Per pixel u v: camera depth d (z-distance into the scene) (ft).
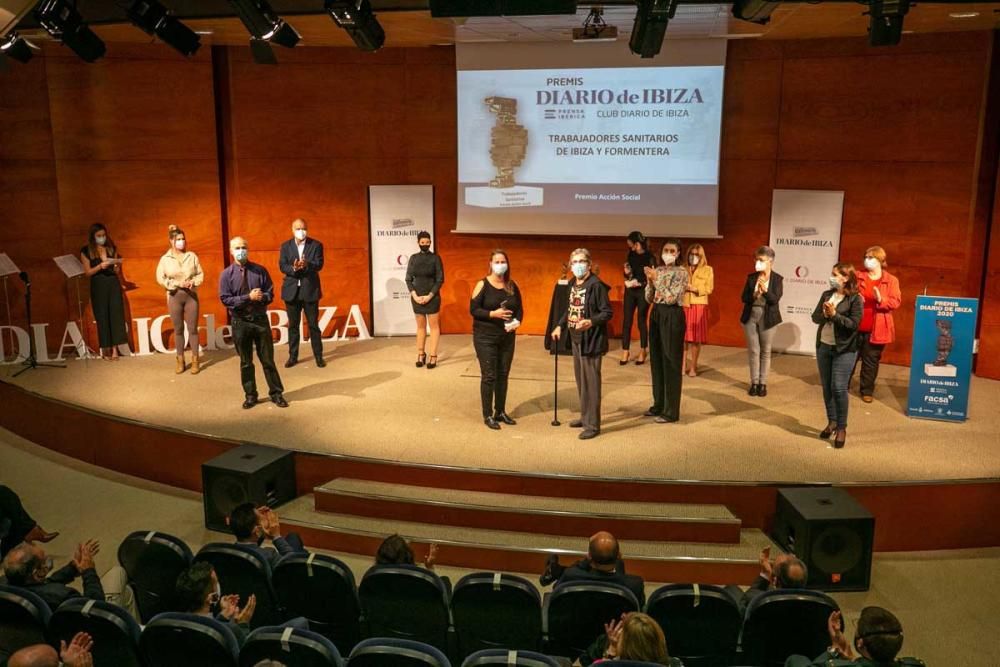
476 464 22.11
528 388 28.35
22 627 13.48
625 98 32.22
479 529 21.17
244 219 34.17
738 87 31.65
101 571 20.40
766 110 31.42
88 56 26.02
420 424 25.03
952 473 21.38
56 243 32.37
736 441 23.57
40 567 15.05
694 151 32.01
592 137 32.78
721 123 31.65
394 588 14.62
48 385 28.94
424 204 34.55
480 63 33.01
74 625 13.00
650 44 21.74
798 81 30.81
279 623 16.05
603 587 14.17
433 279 30.42
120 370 30.78
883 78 29.60
